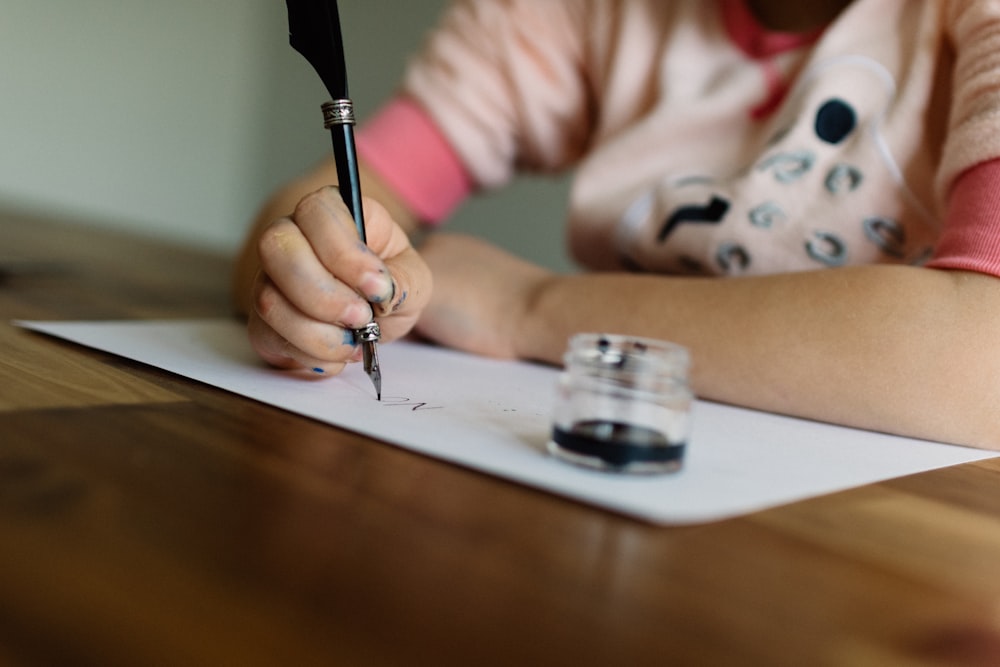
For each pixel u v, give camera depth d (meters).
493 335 0.74
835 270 0.63
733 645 0.24
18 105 2.24
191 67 2.43
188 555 0.25
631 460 0.38
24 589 0.22
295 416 0.45
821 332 0.60
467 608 0.24
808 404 0.59
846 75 0.84
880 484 0.44
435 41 1.15
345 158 0.51
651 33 1.02
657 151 0.96
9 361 0.50
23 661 0.19
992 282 0.59
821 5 0.90
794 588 0.29
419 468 0.38
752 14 0.95
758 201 0.86
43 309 0.74
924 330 0.58
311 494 0.32
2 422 0.37
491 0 1.12
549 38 1.10
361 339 0.50
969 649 0.26
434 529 0.30
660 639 0.24
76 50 2.28
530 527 0.32
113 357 0.55
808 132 0.84
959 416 0.56
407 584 0.25
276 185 2.50
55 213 2.08
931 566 0.32
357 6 2.22
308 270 0.49
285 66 2.44
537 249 1.98
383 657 0.21
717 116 0.93
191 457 0.35
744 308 0.63
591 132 1.15
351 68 2.24
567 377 0.40
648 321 0.66
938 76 0.80
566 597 0.26
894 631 0.26
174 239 1.96
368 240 0.55
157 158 2.44
